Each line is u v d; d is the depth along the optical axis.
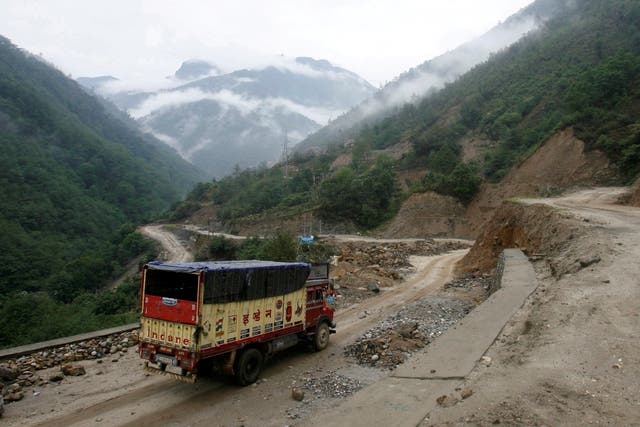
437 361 8.70
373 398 7.32
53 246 91.19
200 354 10.02
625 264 13.34
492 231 31.75
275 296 12.22
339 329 17.03
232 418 9.32
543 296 12.42
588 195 38.78
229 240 73.38
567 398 6.45
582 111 59.53
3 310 22.22
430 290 24.97
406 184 92.50
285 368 12.58
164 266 10.68
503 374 7.59
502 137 88.44
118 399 10.36
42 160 127.62
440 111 136.88
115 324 18.89
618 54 66.06
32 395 10.55
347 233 74.88
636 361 7.39
